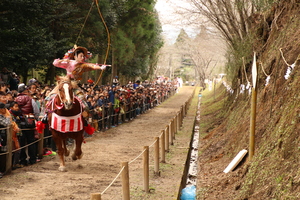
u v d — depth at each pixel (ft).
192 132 53.26
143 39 110.63
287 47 28.53
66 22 71.92
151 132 53.62
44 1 54.34
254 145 23.65
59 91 26.61
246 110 34.53
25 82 75.31
